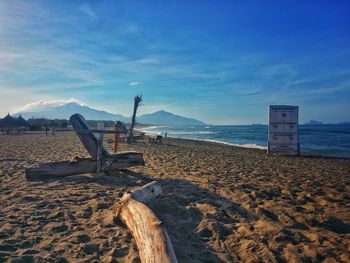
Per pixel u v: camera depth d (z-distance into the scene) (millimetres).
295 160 17781
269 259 4398
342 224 6027
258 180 10133
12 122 61031
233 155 19250
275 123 20703
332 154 23828
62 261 4102
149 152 18812
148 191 6332
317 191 8844
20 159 14125
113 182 8922
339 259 4520
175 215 6074
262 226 5648
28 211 6016
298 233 5398
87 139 9523
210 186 8648
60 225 5320
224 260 4359
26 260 4066
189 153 19109
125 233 5016
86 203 6688
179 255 4410
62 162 9148
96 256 4277
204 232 5277
